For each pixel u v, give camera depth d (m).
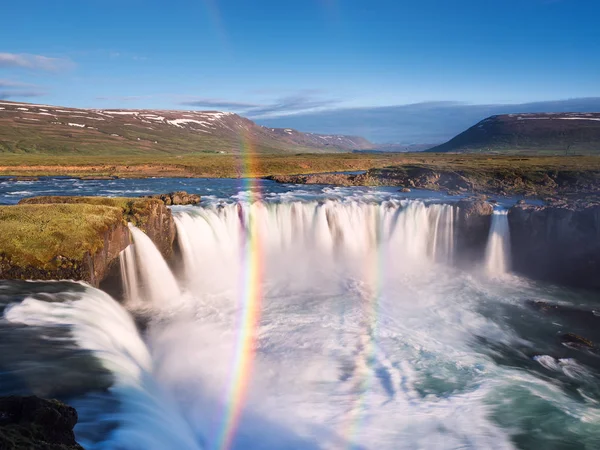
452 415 16.30
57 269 21.27
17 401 8.53
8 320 16.00
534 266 36.47
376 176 71.75
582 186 57.50
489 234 38.19
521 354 22.31
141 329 22.50
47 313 17.08
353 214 40.44
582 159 98.12
